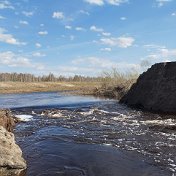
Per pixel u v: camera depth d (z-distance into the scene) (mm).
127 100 33031
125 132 16812
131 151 12836
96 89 55781
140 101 29531
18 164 10602
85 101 39000
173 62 27594
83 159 11797
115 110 27703
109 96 48094
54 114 25000
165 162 11383
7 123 17203
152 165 11070
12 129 18016
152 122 20344
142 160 11633
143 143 14180
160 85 27453
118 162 11398
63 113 25547
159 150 12953
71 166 11023
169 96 25844
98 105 32094
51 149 13414
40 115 24719
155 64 30016
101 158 11875
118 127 18469
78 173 10273
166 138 15117
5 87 85500
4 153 10758
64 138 15539
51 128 18609
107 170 10555
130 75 46844
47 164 11312
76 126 19125
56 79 157500
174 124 18906
